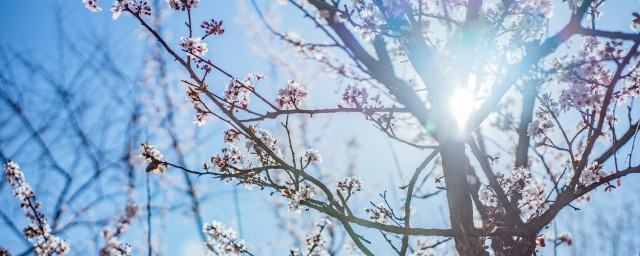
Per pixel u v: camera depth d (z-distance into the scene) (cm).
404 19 298
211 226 459
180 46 316
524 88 336
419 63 307
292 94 332
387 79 302
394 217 347
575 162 356
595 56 344
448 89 304
